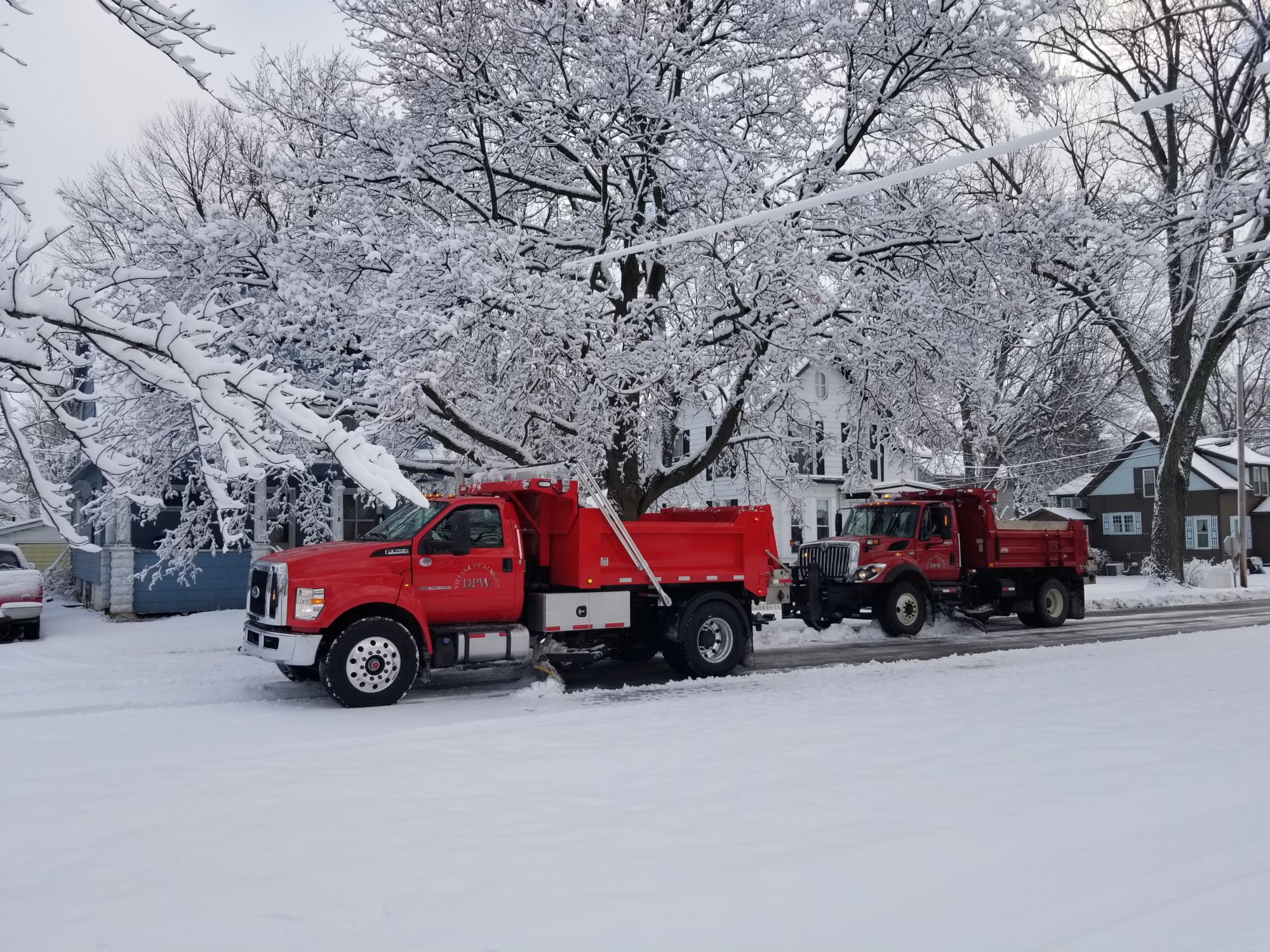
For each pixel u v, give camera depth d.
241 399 3.96
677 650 12.30
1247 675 10.72
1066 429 38.31
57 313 3.34
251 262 14.73
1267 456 52.97
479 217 15.91
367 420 14.03
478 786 5.91
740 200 13.60
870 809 5.34
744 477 20.84
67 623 19.53
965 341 15.45
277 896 4.04
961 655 14.10
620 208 15.92
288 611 9.82
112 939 3.63
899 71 16.00
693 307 16.28
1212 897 4.16
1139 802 5.52
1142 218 21.84
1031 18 14.77
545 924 3.76
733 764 6.46
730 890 4.13
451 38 14.39
